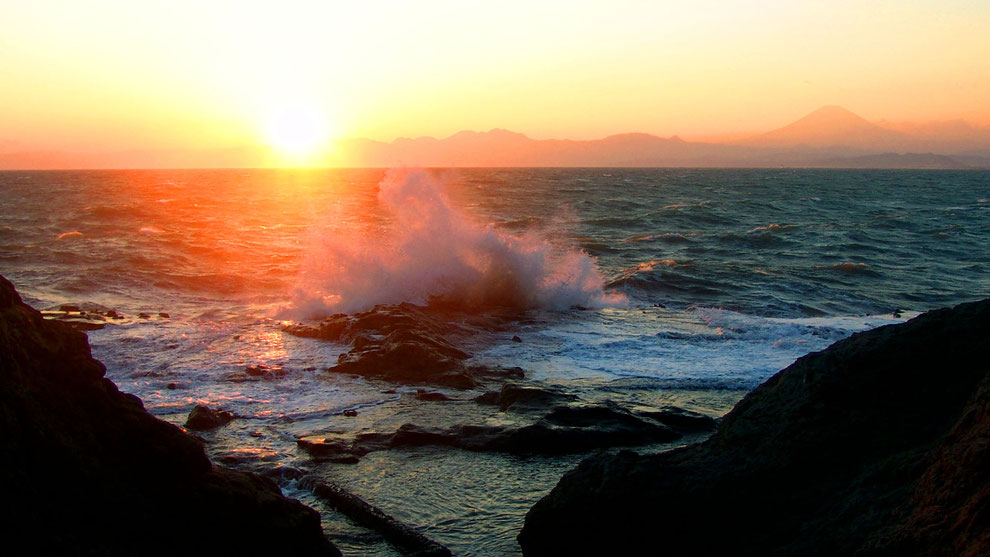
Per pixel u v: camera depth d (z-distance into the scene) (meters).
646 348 13.62
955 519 3.93
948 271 26.03
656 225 41.06
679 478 5.41
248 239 31.53
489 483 7.22
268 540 4.62
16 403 3.85
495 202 57.94
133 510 4.14
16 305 4.35
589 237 34.84
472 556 5.79
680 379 11.44
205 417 8.89
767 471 5.26
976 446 4.11
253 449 8.07
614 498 5.34
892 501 4.50
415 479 7.30
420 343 12.25
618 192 78.69
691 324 15.95
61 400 4.19
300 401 10.11
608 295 19.66
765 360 12.70
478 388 10.88
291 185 99.50
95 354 12.53
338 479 7.27
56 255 24.50
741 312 18.56
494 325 15.42
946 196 78.94
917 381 5.35
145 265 23.23
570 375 11.74
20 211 44.94
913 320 5.79
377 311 14.50
